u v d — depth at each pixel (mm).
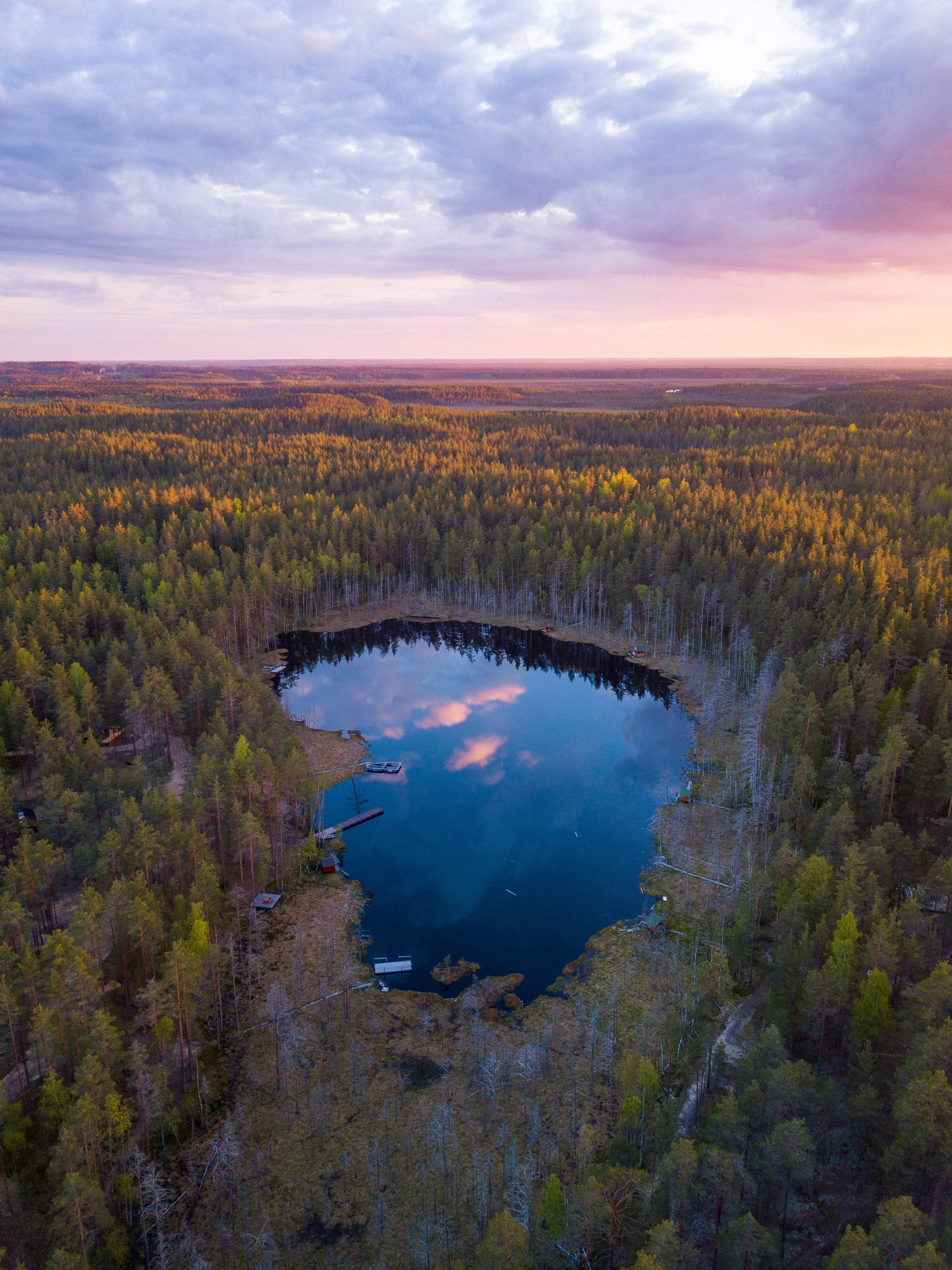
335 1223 42969
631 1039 55438
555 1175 38875
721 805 89438
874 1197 39375
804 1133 38000
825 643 108375
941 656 103438
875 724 85250
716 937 66625
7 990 48125
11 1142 44844
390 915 72125
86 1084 43406
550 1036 55969
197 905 56969
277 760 83250
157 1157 46875
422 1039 56375
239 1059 54156
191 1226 42812
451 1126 48344
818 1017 49062
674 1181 36562
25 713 91062
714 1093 47875
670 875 76625
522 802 94375
